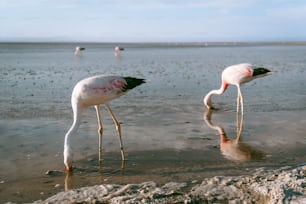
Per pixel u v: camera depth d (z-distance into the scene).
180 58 37.31
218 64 28.61
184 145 8.23
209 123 10.09
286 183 5.61
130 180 6.36
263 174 6.37
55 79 18.22
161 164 7.12
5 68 23.89
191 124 9.98
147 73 21.25
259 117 10.76
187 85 16.53
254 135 8.99
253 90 15.31
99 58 36.72
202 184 5.93
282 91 14.96
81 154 7.67
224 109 11.86
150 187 5.84
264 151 7.83
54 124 9.80
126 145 8.21
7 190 5.97
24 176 6.53
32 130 9.25
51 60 32.72
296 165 6.88
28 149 7.89
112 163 7.18
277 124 9.95
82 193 5.64
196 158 7.43
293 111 11.45
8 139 8.52
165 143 8.34
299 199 5.13
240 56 41.59
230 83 11.38
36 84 16.45
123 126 9.71
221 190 5.64
